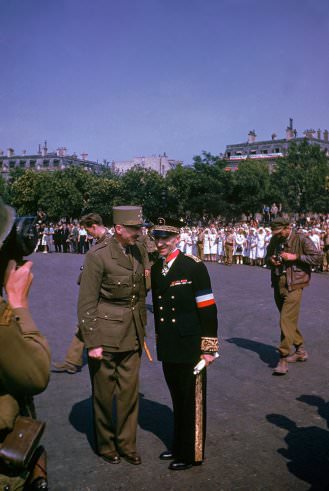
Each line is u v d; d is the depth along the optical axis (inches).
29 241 66.7
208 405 196.1
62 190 2613.2
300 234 245.1
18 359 62.1
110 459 148.9
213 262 1036.5
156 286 150.5
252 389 215.8
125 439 148.3
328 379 230.2
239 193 2369.6
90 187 2551.7
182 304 147.1
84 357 269.1
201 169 2363.4
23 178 2701.8
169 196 2262.6
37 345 64.3
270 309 409.4
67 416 183.9
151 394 209.3
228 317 377.1
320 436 167.5
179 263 148.4
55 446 159.5
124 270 145.3
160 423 178.5
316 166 2311.8
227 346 291.9
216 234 1055.6
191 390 144.6
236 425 176.2
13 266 67.1
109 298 145.8
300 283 241.3
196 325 147.0
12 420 66.7
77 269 781.9
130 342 145.7
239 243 963.3
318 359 263.9
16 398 68.2
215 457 152.2
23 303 67.0
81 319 143.5
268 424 177.5
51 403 197.0
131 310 147.2
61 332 322.0
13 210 66.7
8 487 67.0
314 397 206.1
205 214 2305.6
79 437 166.2
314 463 148.6
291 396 207.2
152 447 159.3
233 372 241.0
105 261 144.3
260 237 905.5
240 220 2389.3
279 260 244.1
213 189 2303.2
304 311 395.9
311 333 320.2
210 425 176.2
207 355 144.3
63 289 530.9
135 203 2266.2
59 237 1307.8
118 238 145.9
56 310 401.1
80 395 206.8
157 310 150.5
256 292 515.5
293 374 238.1
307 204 2310.5
